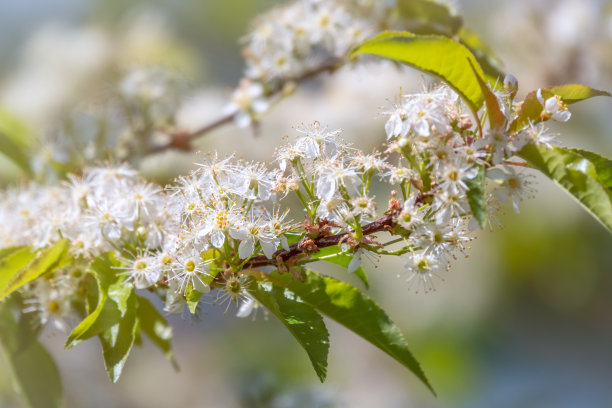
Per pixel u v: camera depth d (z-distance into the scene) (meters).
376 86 1.60
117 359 1.04
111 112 1.30
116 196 1.08
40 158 1.25
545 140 1.02
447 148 1.02
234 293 1.03
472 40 1.23
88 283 1.07
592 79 1.65
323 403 1.41
